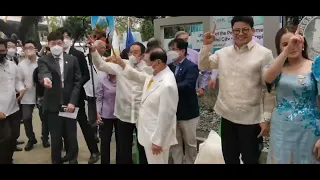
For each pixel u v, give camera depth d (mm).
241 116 2867
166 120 3131
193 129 4039
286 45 2637
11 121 4383
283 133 2609
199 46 5367
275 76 2605
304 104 2547
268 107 2801
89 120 5090
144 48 4086
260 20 4430
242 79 2848
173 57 3967
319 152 2484
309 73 2545
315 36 3984
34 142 5926
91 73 4863
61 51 4227
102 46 4422
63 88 4203
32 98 5805
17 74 4672
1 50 4262
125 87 4020
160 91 3176
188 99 3969
